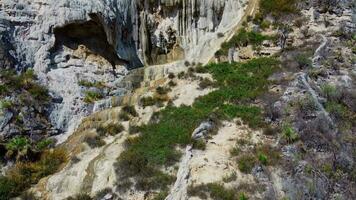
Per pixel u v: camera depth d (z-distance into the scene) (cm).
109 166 1875
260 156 1669
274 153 1700
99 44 2773
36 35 2559
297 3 2691
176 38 3006
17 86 2316
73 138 2247
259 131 1856
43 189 1923
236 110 2019
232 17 2889
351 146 1719
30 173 2038
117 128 2189
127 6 2944
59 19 2614
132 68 2870
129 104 2416
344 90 1997
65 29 2662
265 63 2406
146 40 3000
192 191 1562
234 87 2273
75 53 2673
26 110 2272
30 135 2238
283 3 2708
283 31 2547
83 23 2664
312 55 2319
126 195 1723
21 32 2527
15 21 2522
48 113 2348
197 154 1750
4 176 1992
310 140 1733
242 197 1489
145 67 2734
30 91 2341
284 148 1728
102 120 2333
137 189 1733
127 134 2141
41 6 2633
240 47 2598
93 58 2727
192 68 2556
